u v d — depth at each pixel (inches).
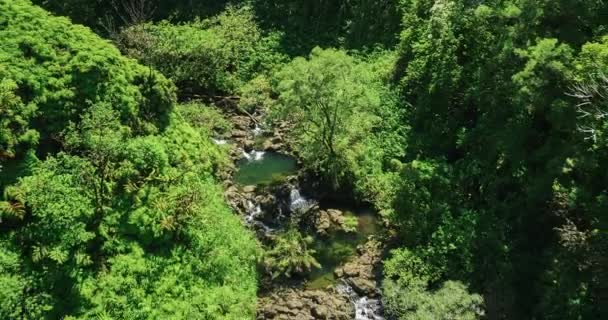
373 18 1515.7
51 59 877.2
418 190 984.9
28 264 713.6
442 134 1139.9
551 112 752.3
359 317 847.1
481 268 861.2
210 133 1256.2
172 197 865.5
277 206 1065.5
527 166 878.4
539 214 875.4
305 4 1635.1
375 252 958.4
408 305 822.5
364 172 1096.8
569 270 756.0
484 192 983.6
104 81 906.1
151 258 799.7
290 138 1258.0
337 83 1038.4
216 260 847.7
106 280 741.9
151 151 888.9
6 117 778.8
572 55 780.0
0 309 660.7
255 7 1683.1
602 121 696.4
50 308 689.0
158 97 1001.5
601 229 706.2
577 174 765.9
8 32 869.8
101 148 815.1
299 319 832.9
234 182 1128.2
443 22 1161.4
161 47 1418.6
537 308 781.3
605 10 824.3
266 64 1501.0
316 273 932.0
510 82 856.9
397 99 1250.0
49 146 822.5
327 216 1042.7
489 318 802.8
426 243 922.7
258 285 897.5
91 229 778.8
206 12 1684.3
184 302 777.6
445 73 1126.4
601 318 712.4
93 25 1585.9
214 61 1443.2
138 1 1598.2
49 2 1555.1
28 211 740.7
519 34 866.8
